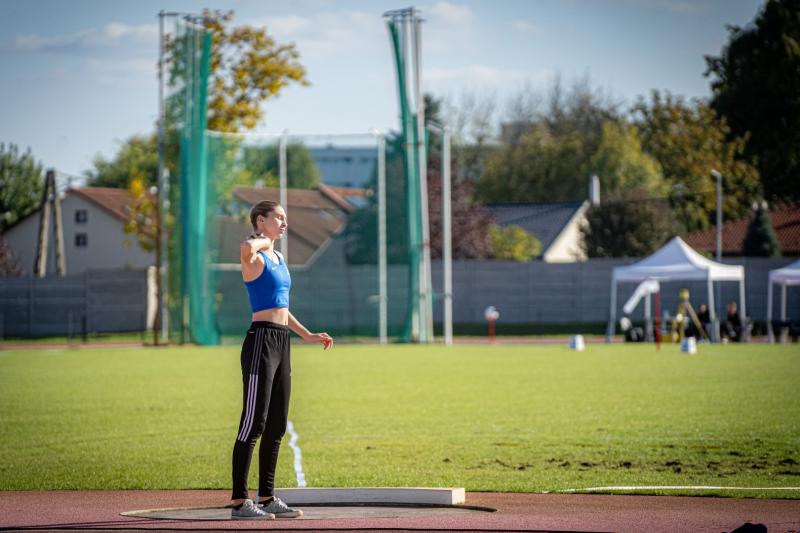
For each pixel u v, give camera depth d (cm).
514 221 17225
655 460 3033
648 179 18188
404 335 9106
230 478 2817
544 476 2775
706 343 9481
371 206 9038
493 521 2066
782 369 6400
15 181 19762
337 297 9100
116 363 7219
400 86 8762
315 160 9906
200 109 8681
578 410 4325
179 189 8912
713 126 18325
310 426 3891
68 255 17038
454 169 14750
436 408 4447
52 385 5606
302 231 9075
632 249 15000
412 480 2722
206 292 8919
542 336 11031
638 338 9769
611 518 2116
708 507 2281
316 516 2139
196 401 4816
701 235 16350
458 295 12519
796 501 2369
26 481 2777
